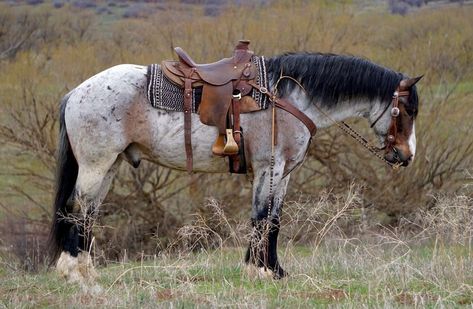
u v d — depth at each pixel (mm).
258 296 8797
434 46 19750
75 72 18453
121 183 17375
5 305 8641
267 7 20859
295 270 10461
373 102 10117
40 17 31141
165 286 9531
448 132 18203
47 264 12727
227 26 19344
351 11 22859
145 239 17484
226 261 11469
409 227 17625
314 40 19094
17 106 17359
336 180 17812
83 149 9648
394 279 9609
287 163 9820
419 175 18000
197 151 9664
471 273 9711
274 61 9875
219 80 9586
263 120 9648
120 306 8406
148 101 9586
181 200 17703
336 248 14273
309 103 9945
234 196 17500
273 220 9992
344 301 8562
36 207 17688
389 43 23266
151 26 20625
